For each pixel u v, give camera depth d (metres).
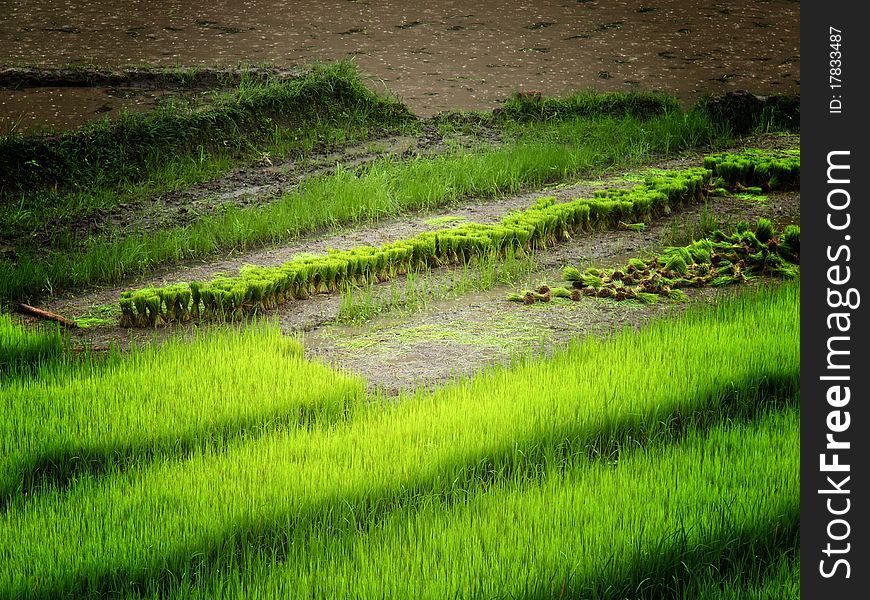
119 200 34.78
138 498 15.52
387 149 40.56
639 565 14.11
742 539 14.86
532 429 17.73
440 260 28.83
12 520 14.95
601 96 45.97
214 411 18.72
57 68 45.00
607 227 31.58
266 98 42.25
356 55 51.81
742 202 33.94
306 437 17.59
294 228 31.83
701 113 43.12
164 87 44.38
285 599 13.07
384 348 23.22
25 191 34.81
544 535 14.43
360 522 15.23
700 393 19.16
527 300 25.84
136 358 21.41
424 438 17.48
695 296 26.14
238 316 24.81
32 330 22.84
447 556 13.76
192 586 13.61
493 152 38.84
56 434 17.78
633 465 16.59
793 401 19.22
